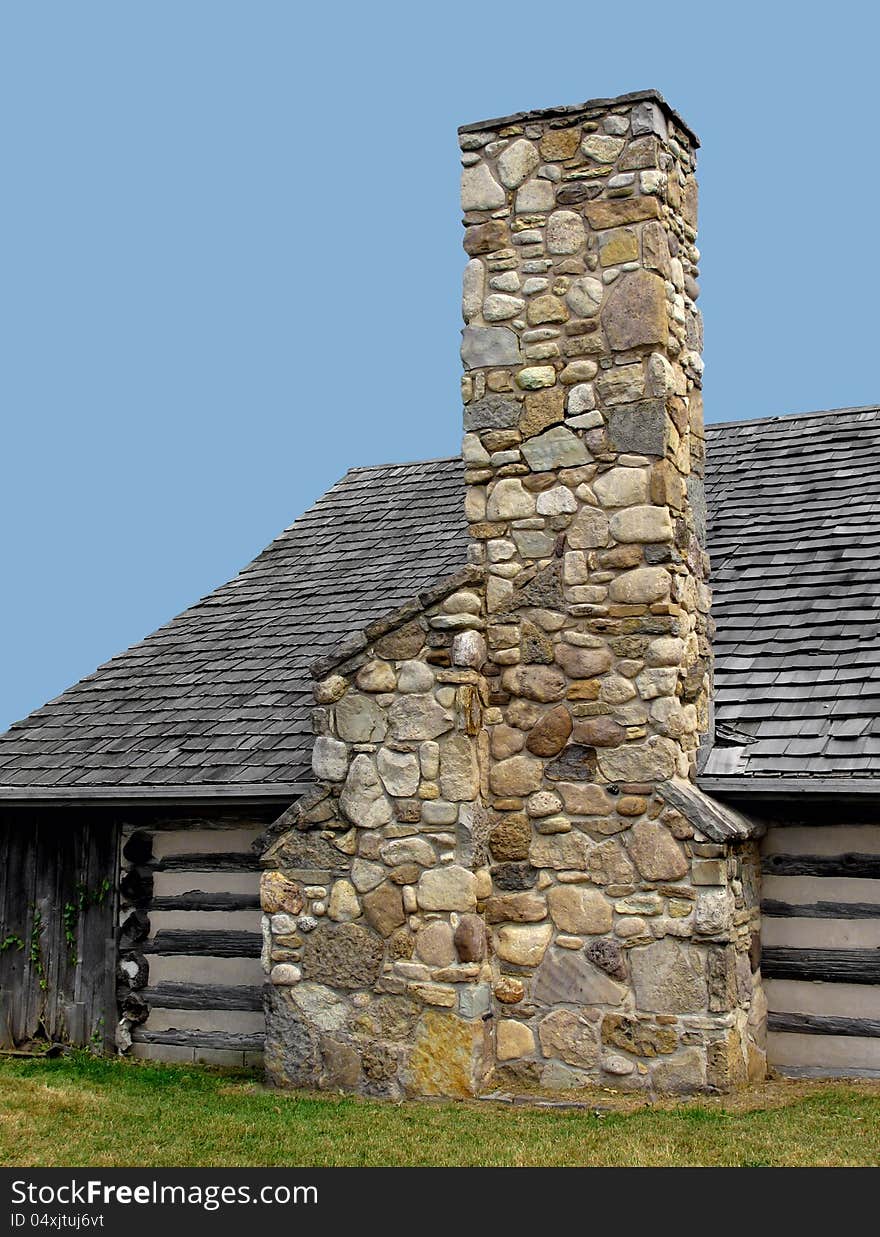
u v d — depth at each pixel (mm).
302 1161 7777
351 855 9570
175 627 13445
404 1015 9289
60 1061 10805
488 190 10047
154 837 11305
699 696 9734
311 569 13719
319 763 9711
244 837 10977
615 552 9445
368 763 9586
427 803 9406
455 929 9234
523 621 9617
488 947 9398
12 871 11758
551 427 9703
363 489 15023
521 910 9398
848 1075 9328
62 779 11219
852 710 9523
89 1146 8133
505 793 9531
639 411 9477
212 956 10977
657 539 9344
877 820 9414
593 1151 7770
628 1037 9039
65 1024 11414
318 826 9672
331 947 9539
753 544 11531
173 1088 9773
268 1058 9633
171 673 12555
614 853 9211
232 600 13625
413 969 9305
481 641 9586
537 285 9844
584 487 9570
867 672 9781
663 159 9805
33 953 11586
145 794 10695
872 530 11195
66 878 11570
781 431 13031
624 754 9258
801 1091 9008
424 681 9516
